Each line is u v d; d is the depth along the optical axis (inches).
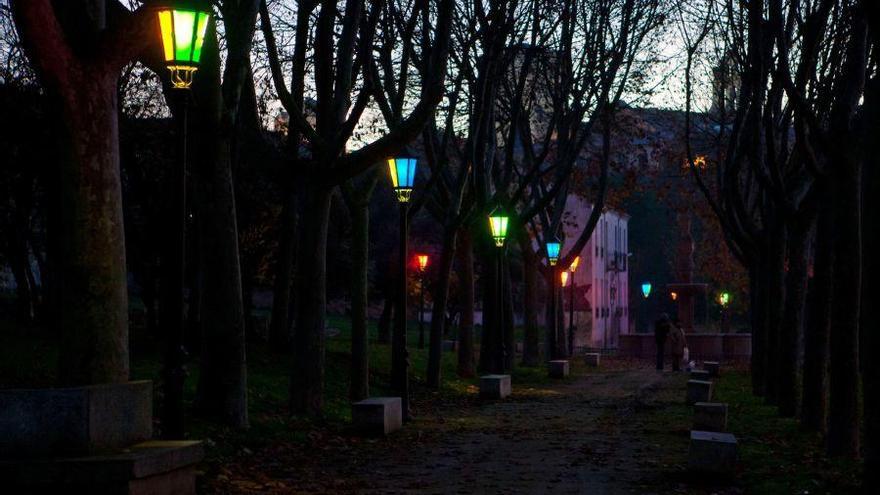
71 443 327.6
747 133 1016.2
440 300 1094.4
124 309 418.0
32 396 327.9
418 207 1035.3
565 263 1727.4
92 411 330.6
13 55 988.6
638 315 3860.7
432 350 1091.3
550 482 457.7
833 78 776.3
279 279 1083.3
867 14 405.7
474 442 629.0
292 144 949.8
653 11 1246.3
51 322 1000.2
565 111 1373.0
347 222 1606.8
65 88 398.9
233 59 605.6
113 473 317.7
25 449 326.3
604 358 2121.1
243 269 1263.5
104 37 402.9
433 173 1023.0
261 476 456.1
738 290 2413.9
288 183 1048.2
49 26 386.6
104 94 409.4
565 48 1245.7
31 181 1058.1
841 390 566.6
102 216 409.4
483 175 1137.4
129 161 1077.1
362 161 711.7
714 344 2055.9
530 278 1622.8
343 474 478.9
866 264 398.0
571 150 1346.0
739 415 850.1
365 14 856.9
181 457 351.9
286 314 1088.2
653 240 3806.6
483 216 1278.3
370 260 2202.3
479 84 1059.9
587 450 579.8
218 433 559.5
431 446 605.6
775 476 479.2
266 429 612.4
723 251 2185.0
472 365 1279.5
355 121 710.5
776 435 681.6
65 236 408.2
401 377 764.6
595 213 1669.5
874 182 398.6
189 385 749.9
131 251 1132.5
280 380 882.8
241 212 1221.1
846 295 568.1
